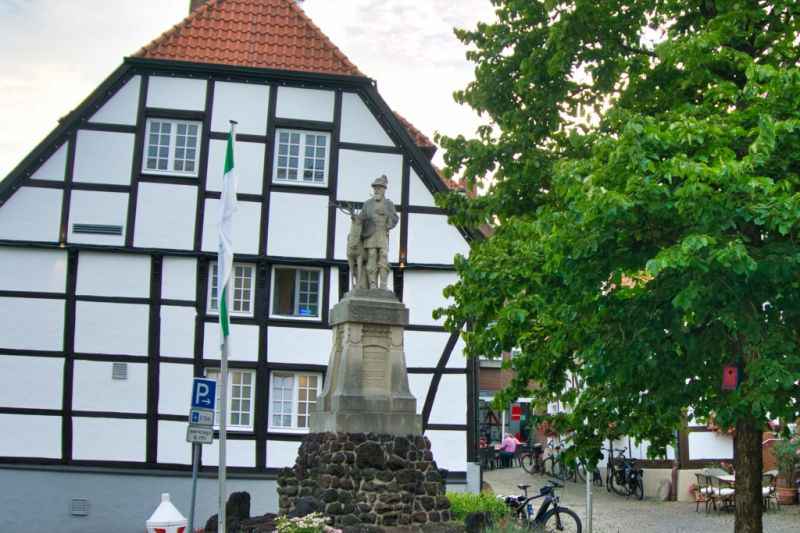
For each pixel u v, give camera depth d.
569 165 9.24
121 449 17.80
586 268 9.14
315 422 13.80
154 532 13.06
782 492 18.98
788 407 8.70
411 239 18.95
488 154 12.12
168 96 18.75
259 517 13.22
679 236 8.95
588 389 10.95
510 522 12.98
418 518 12.77
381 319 13.54
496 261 10.59
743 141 9.02
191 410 11.84
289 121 19.00
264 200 18.75
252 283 18.64
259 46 19.64
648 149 8.66
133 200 18.38
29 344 17.84
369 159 19.09
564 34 11.25
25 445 17.62
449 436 18.45
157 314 18.19
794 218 7.84
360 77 19.09
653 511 18.92
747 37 10.55
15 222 18.02
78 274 18.09
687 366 9.52
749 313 8.52
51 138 18.23
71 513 17.55
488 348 11.13
